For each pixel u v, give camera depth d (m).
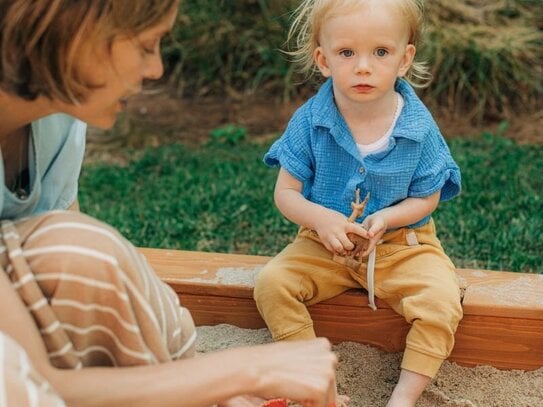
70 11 1.41
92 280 1.48
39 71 1.49
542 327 2.29
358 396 2.28
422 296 2.20
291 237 3.45
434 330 2.17
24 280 1.47
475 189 3.87
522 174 4.05
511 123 4.90
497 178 3.99
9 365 1.24
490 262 3.16
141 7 1.44
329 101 2.32
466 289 2.36
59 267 1.47
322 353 1.52
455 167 2.34
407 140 2.26
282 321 2.26
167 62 5.40
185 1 5.35
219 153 4.52
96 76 1.50
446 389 2.30
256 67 5.32
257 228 3.52
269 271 2.30
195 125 4.95
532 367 2.34
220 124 4.97
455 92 5.08
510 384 2.31
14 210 1.71
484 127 4.88
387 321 2.36
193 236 3.48
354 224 2.19
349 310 2.37
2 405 1.22
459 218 3.54
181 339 1.72
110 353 1.57
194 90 5.29
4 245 1.51
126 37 1.47
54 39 1.44
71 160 1.86
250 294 2.42
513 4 5.35
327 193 2.34
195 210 3.70
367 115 2.29
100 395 1.44
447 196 2.40
